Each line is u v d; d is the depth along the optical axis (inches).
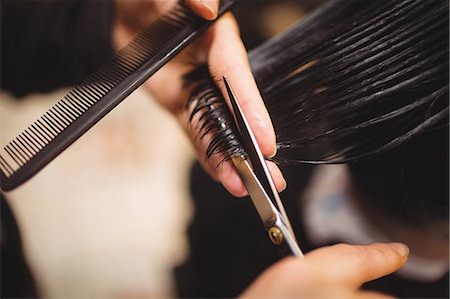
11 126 43.9
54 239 46.1
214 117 19.2
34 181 47.3
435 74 17.2
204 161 20.9
